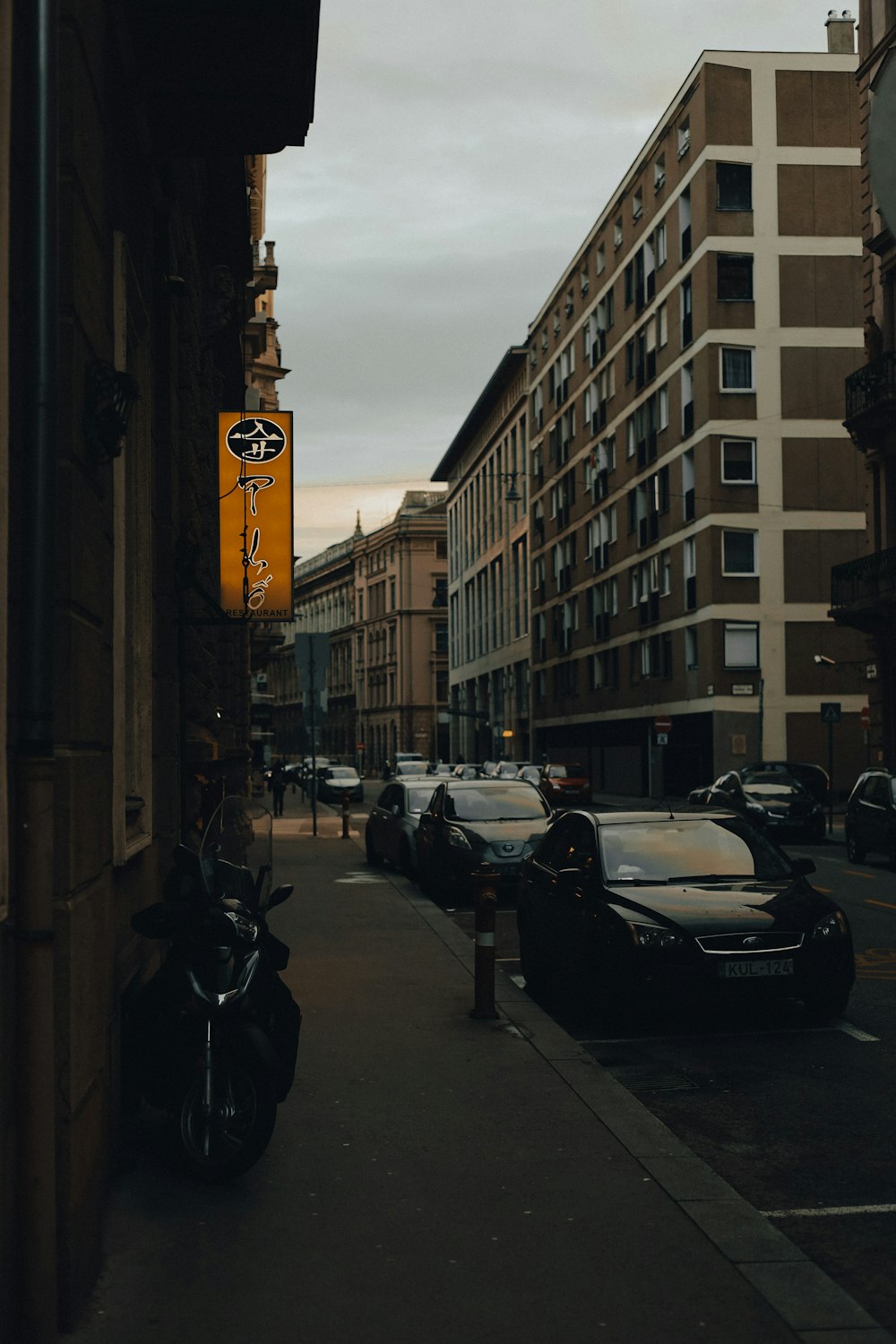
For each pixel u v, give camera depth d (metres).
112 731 6.10
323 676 28.88
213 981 5.52
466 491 93.62
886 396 30.56
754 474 44.19
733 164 44.56
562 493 65.38
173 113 7.85
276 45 7.10
